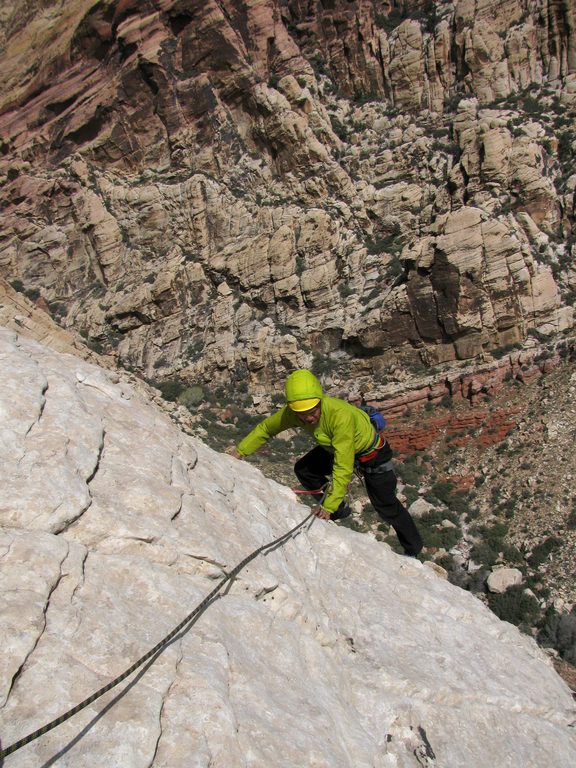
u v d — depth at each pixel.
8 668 3.24
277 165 52.88
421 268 41.50
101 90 57.41
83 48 58.31
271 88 53.16
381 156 50.88
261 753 3.72
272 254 48.66
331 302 47.16
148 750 3.25
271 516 6.90
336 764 4.11
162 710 3.53
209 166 54.59
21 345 5.89
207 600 4.54
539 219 42.47
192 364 49.44
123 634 3.86
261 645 4.82
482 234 40.22
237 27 54.34
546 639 25.69
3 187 60.00
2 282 28.41
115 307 53.16
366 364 44.06
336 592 6.79
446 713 5.89
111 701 3.40
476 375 39.59
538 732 6.59
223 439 40.91
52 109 59.22
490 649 7.53
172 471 5.62
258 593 5.32
